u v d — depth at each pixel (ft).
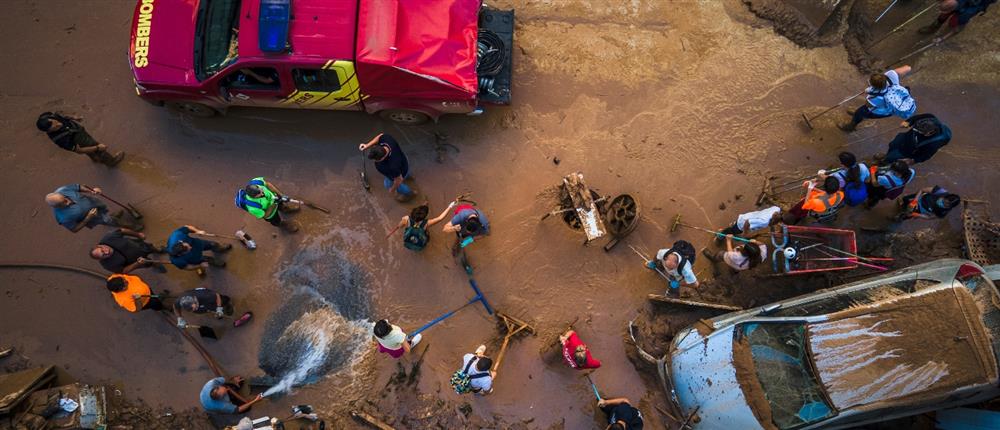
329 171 30.78
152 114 31.40
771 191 30.32
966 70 32.01
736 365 24.50
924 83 31.89
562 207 30.30
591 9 33.09
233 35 28.04
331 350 28.60
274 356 28.58
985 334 22.98
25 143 30.86
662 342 28.53
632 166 30.91
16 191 30.25
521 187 30.68
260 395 27.45
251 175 30.71
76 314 28.89
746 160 30.99
